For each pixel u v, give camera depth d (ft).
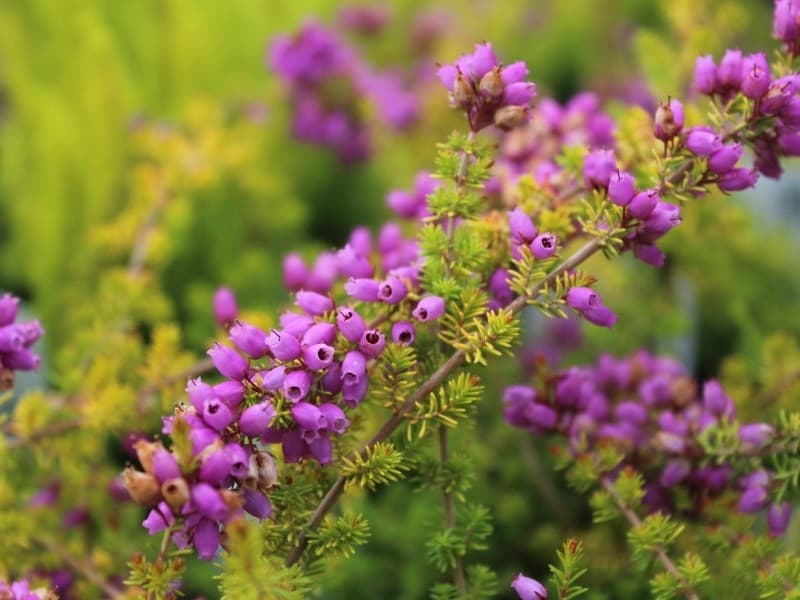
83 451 1.20
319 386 0.96
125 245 1.47
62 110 1.81
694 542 1.08
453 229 1.02
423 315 0.97
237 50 2.13
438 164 1.02
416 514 1.24
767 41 2.20
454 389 0.98
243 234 1.75
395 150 1.91
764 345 1.29
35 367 1.05
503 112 1.00
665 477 1.08
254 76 2.11
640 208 0.96
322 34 1.84
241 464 0.92
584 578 1.15
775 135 1.00
